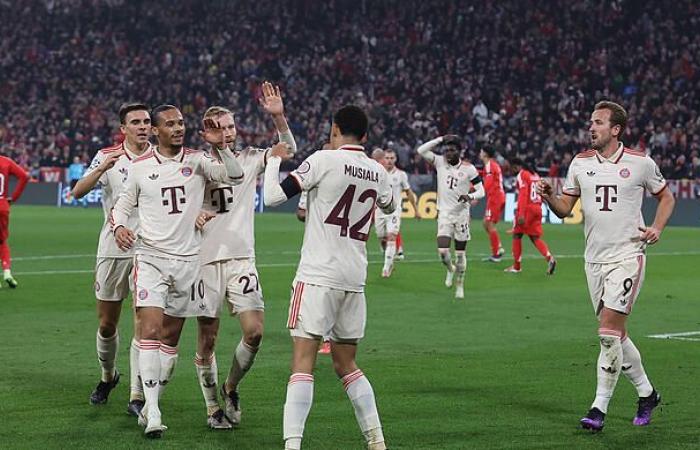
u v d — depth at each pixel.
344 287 12.84
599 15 91.38
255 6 106.88
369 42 99.31
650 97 81.94
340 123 13.09
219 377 18.72
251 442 14.09
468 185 31.89
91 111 98.94
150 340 14.33
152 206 14.52
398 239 43.28
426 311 28.52
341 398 16.97
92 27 109.75
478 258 44.38
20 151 94.50
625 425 15.27
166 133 14.45
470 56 92.12
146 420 14.55
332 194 12.80
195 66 102.69
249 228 15.42
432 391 17.64
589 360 20.84
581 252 48.06
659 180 15.48
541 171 74.69
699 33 86.75
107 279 16.25
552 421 15.47
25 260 41.12
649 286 35.38
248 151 15.63
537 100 85.25
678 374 19.28
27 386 17.69
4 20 110.56
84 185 15.64
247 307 15.11
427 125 85.06
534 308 29.33
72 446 13.71
